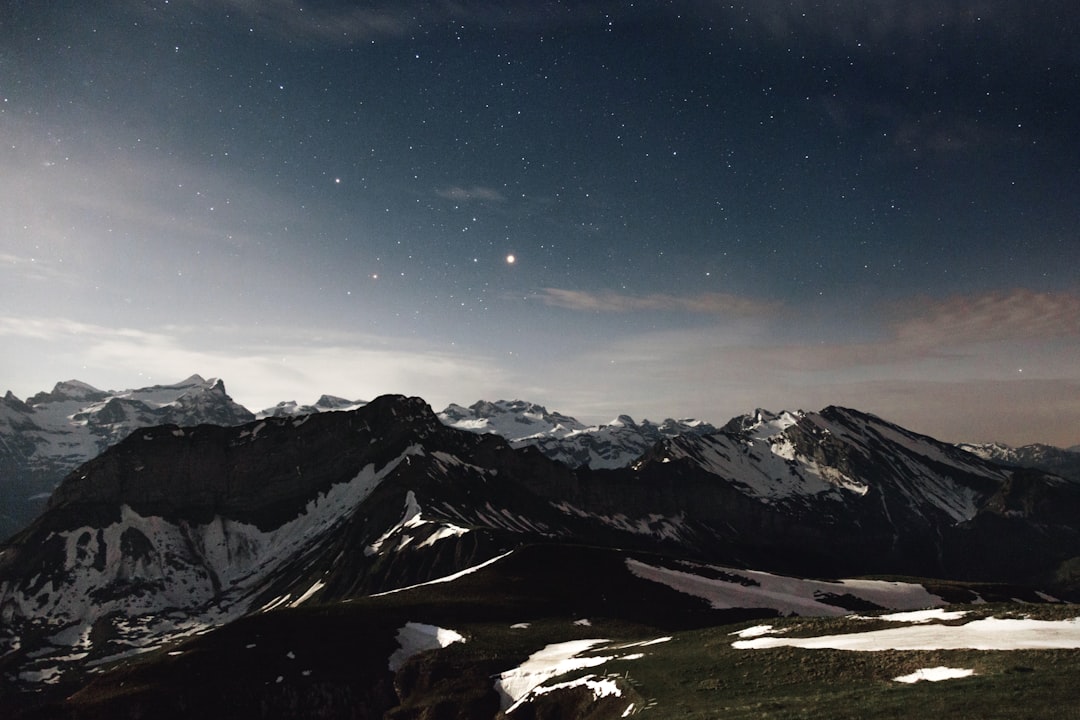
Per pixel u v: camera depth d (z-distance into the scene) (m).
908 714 32.19
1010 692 32.53
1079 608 54.88
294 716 69.62
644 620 100.88
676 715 42.16
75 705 69.56
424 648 80.88
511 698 63.06
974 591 150.12
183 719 67.31
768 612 114.19
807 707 36.72
